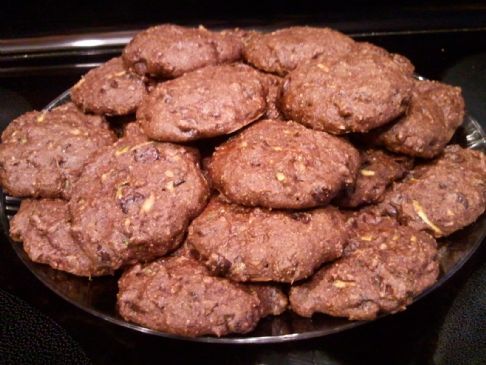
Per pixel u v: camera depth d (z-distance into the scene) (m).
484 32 0.45
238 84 0.27
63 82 0.42
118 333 0.26
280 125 0.27
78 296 0.26
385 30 0.46
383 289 0.24
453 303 0.27
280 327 0.24
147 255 0.26
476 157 0.30
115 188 0.26
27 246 0.27
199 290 0.24
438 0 0.46
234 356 0.25
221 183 0.26
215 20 0.46
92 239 0.25
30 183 0.29
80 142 0.30
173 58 0.30
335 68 0.28
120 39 0.45
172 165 0.27
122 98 0.30
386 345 0.25
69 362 0.25
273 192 0.24
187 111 0.27
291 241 0.24
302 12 0.46
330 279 0.25
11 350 0.25
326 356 0.25
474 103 0.39
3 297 0.28
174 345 0.25
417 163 0.30
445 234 0.28
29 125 0.31
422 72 0.42
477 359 0.25
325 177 0.25
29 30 0.44
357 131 0.27
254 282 0.25
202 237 0.25
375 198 0.28
